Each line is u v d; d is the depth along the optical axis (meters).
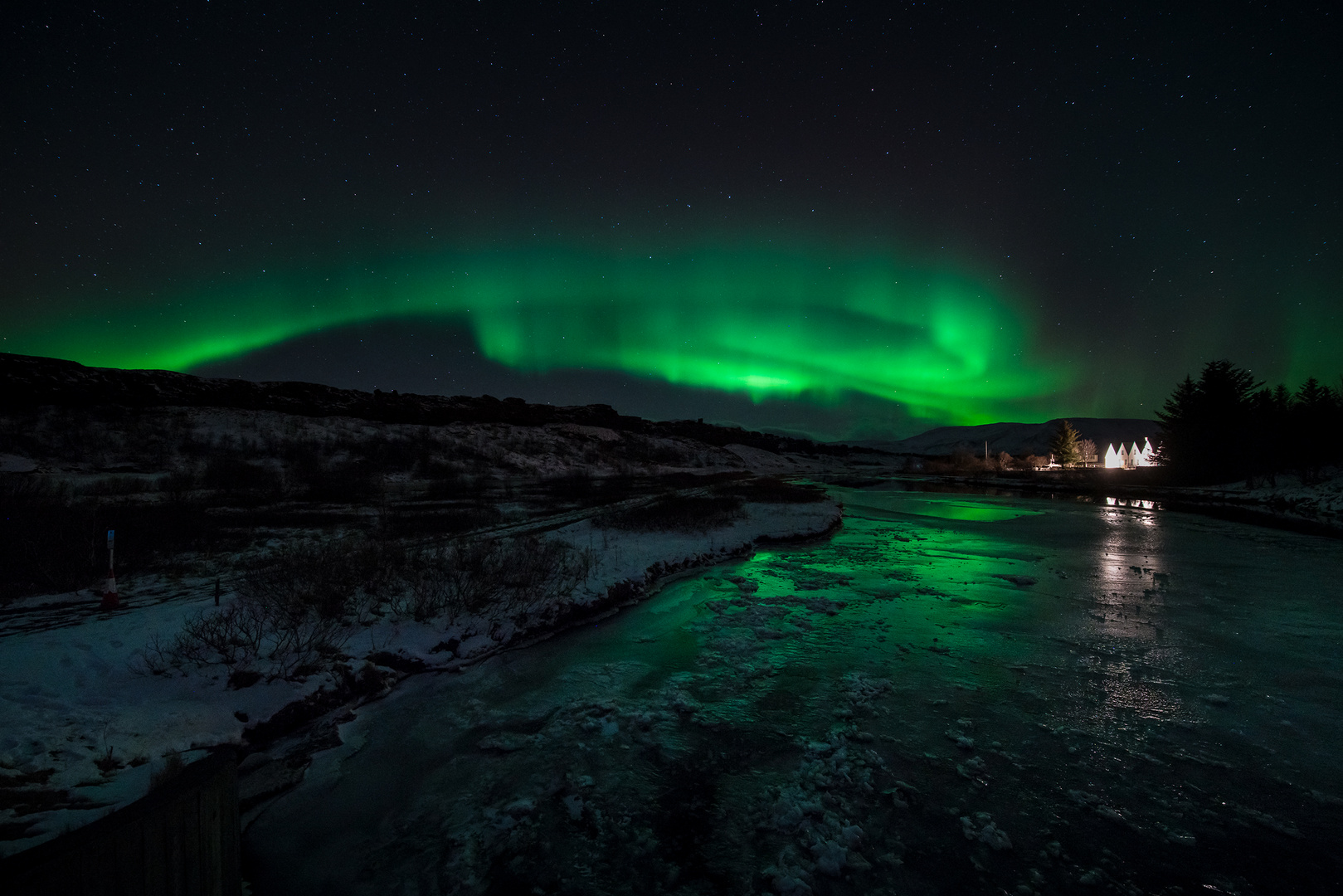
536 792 4.66
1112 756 5.11
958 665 7.30
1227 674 6.93
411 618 8.18
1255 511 24.52
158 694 5.83
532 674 7.10
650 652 7.85
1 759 4.47
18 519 12.35
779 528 18.23
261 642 6.99
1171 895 3.55
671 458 70.44
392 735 5.62
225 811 2.95
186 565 11.40
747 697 6.40
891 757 5.11
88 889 2.23
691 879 3.73
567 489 32.19
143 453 31.22
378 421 50.69
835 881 3.67
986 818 4.25
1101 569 13.00
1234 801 4.46
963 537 18.14
